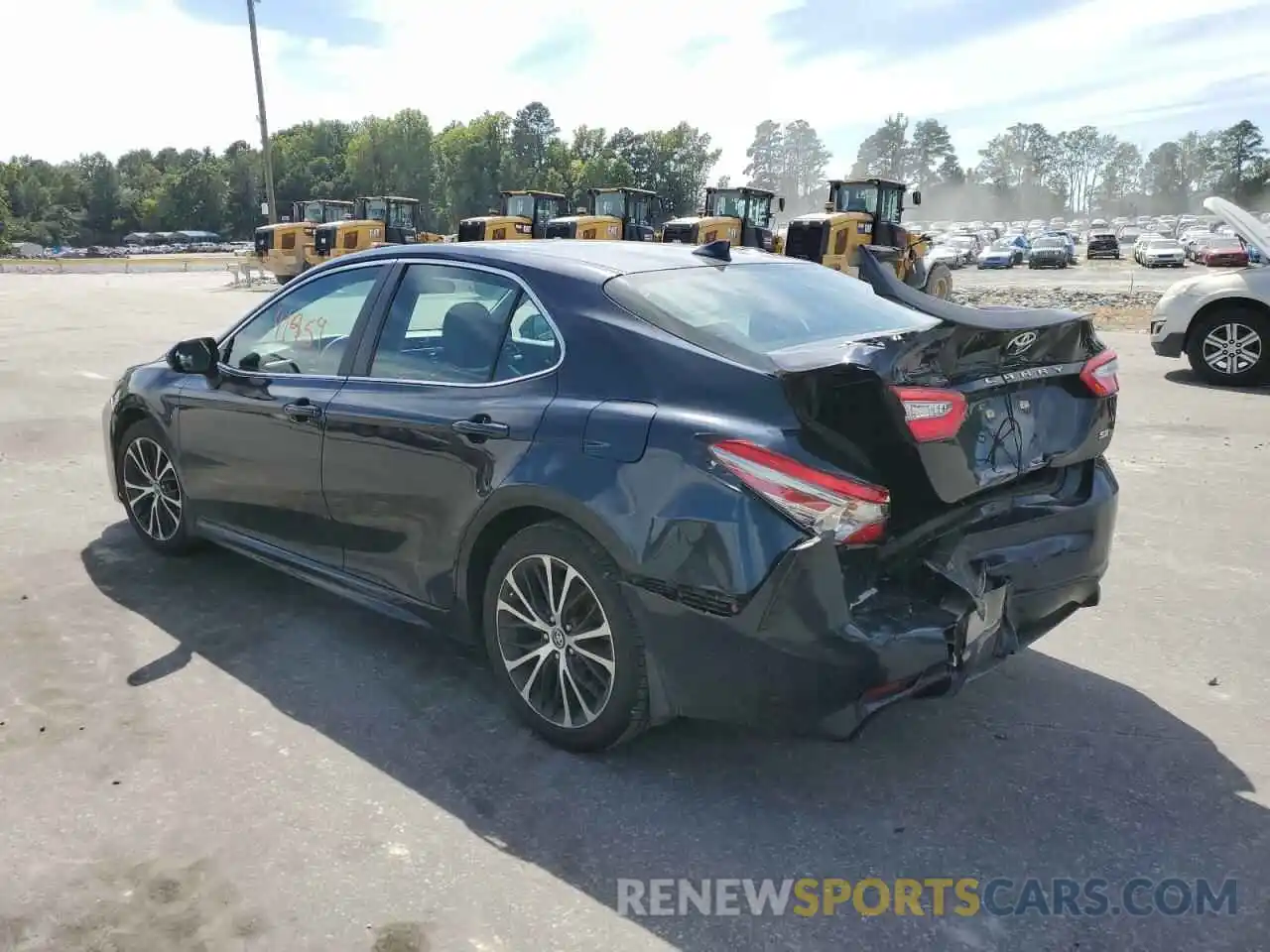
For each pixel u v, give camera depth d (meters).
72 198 144.25
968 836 2.79
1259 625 4.23
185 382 4.52
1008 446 3.05
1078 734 3.35
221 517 4.42
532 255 3.52
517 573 3.20
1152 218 149.00
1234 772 3.11
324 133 137.12
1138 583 4.70
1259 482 6.34
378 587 3.72
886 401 2.62
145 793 2.92
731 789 3.01
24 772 3.02
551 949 2.34
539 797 2.95
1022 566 3.07
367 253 3.99
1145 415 8.41
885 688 2.70
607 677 3.02
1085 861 2.69
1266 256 9.38
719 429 2.74
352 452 3.66
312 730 3.31
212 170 143.00
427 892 2.52
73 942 2.33
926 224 119.62
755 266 3.76
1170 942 2.38
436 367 3.54
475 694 3.58
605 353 3.09
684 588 2.76
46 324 16.62
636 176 109.56
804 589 2.62
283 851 2.67
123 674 3.68
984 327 2.85
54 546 5.07
